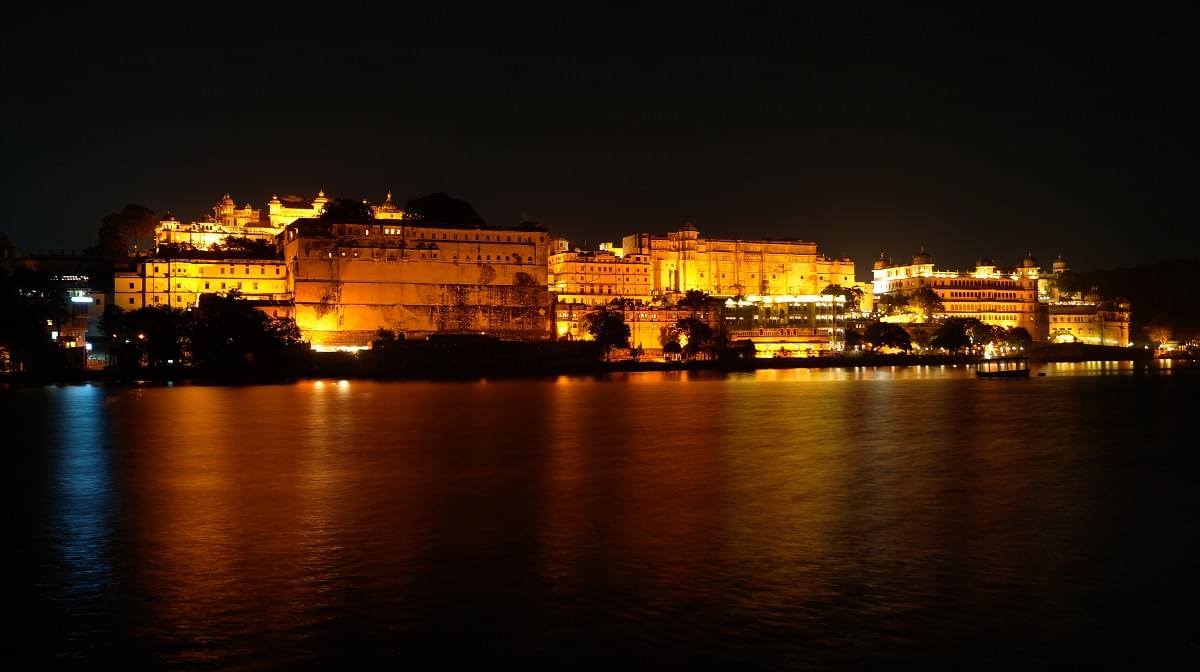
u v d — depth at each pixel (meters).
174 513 53.06
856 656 30.39
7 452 81.62
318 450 81.88
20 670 29.55
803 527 48.53
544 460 75.06
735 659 30.11
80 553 43.56
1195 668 29.50
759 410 125.19
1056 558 42.12
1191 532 47.44
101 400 146.50
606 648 31.02
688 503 55.38
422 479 65.12
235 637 32.16
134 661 30.19
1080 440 89.00
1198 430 97.81
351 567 40.69
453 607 35.09
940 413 119.94
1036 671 29.36
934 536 46.41
